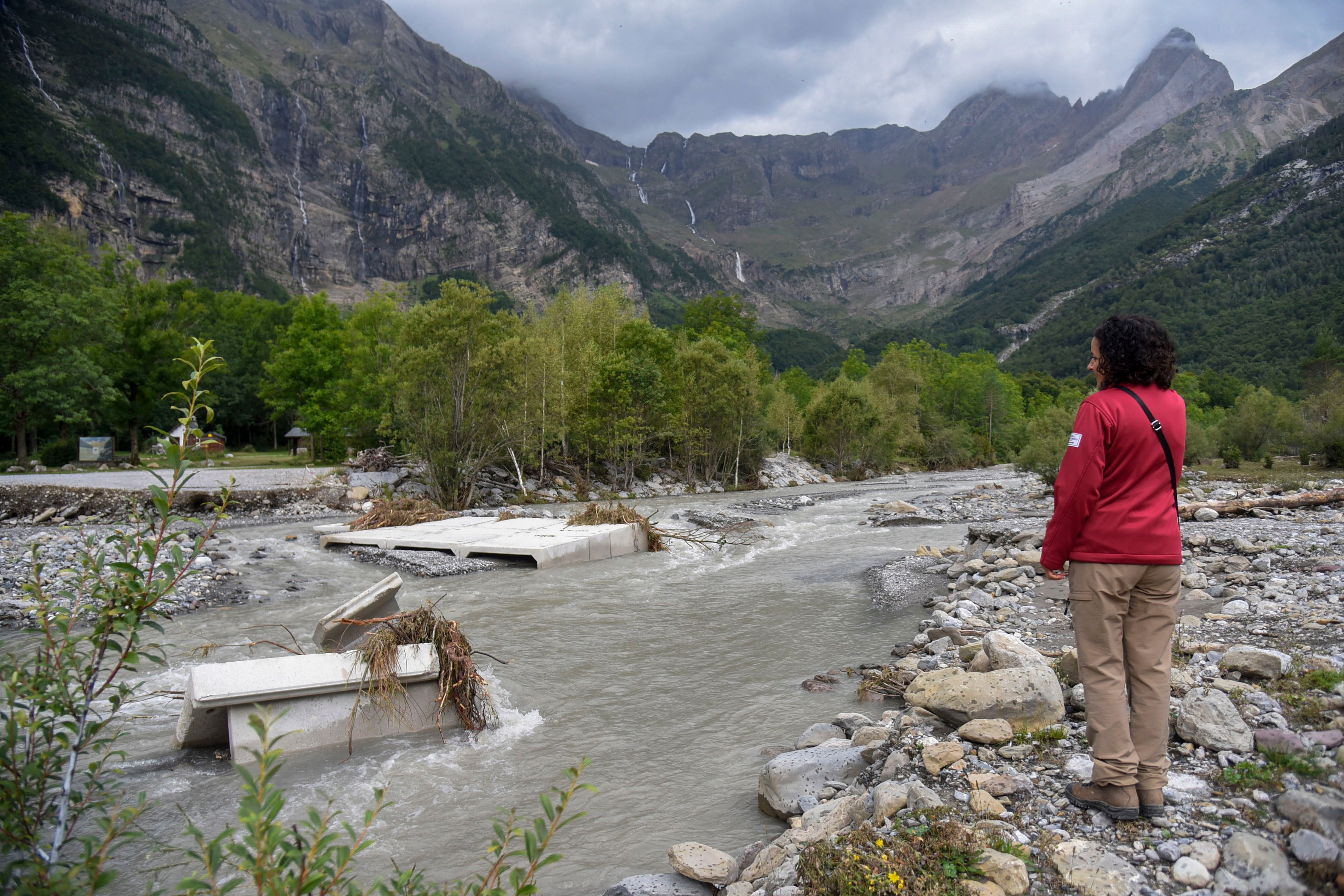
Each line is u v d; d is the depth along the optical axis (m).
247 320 73.75
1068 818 3.55
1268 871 2.87
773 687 7.74
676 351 50.53
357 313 43.94
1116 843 3.29
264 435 73.44
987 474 61.94
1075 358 187.75
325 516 25.23
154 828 4.63
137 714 6.62
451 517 23.64
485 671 8.31
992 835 3.40
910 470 75.25
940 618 9.52
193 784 5.31
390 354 40.34
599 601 12.20
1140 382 3.54
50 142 164.00
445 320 30.78
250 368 65.62
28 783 2.84
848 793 4.62
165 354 44.19
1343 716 4.13
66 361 35.38
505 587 13.60
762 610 11.49
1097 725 3.50
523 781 5.48
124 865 4.16
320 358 46.75
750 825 4.80
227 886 2.05
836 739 5.81
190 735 5.87
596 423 40.16
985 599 10.59
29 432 43.59
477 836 4.62
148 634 9.70
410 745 6.16
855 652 9.09
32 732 2.84
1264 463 42.38
